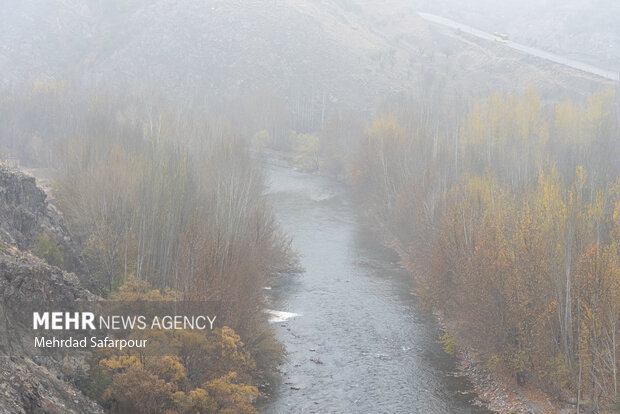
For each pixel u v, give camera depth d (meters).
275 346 48.22
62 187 65.00
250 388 37.44
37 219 46.16
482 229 51.34
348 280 71.56
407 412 41.69
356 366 48.78
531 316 43.78
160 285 50.12
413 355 51.25
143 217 53.19
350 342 53.53
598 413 38.47
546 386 43.97
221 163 75.56
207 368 38.38
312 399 42.97
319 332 55.50
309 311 60.84
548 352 43.22
